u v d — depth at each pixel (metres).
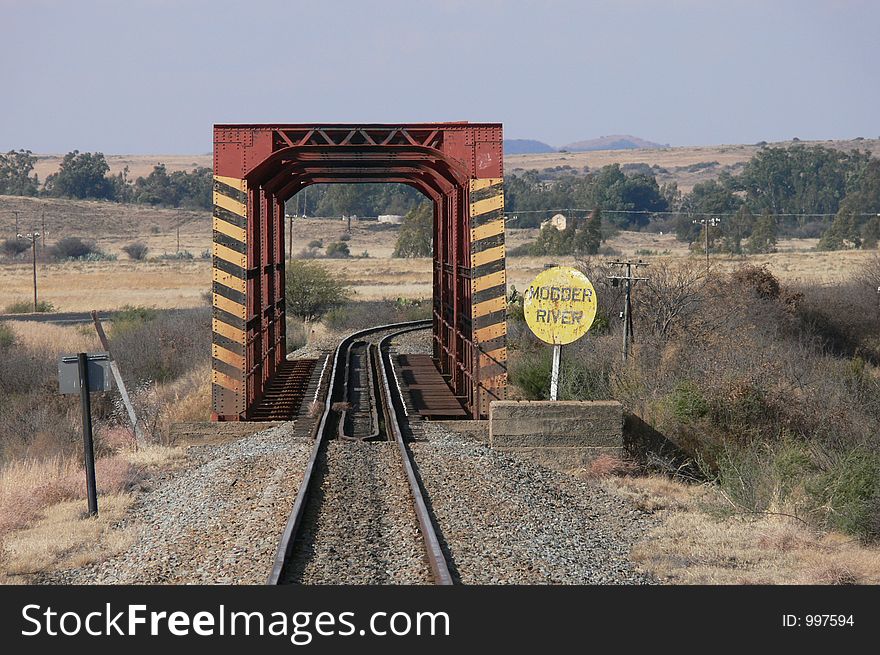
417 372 100.94
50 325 182.62
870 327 153.62
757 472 54.81
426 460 53.28
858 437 68.94
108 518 48.03
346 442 58.47
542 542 40.09
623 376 80.81
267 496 45.00
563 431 59.56
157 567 37.31
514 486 49.22
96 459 64.50
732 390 69.69
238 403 66.25
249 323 67.12
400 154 68.56
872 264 177.75
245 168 65.62
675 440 65.38
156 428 73.62
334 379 87.38
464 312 79.69
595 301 62.66
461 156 66.81
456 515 42.28
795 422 70.06
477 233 67.00
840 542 44.22
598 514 48.28
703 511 50.19
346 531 39.50
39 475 58.59
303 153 67.44
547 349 92.62
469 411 73.50
